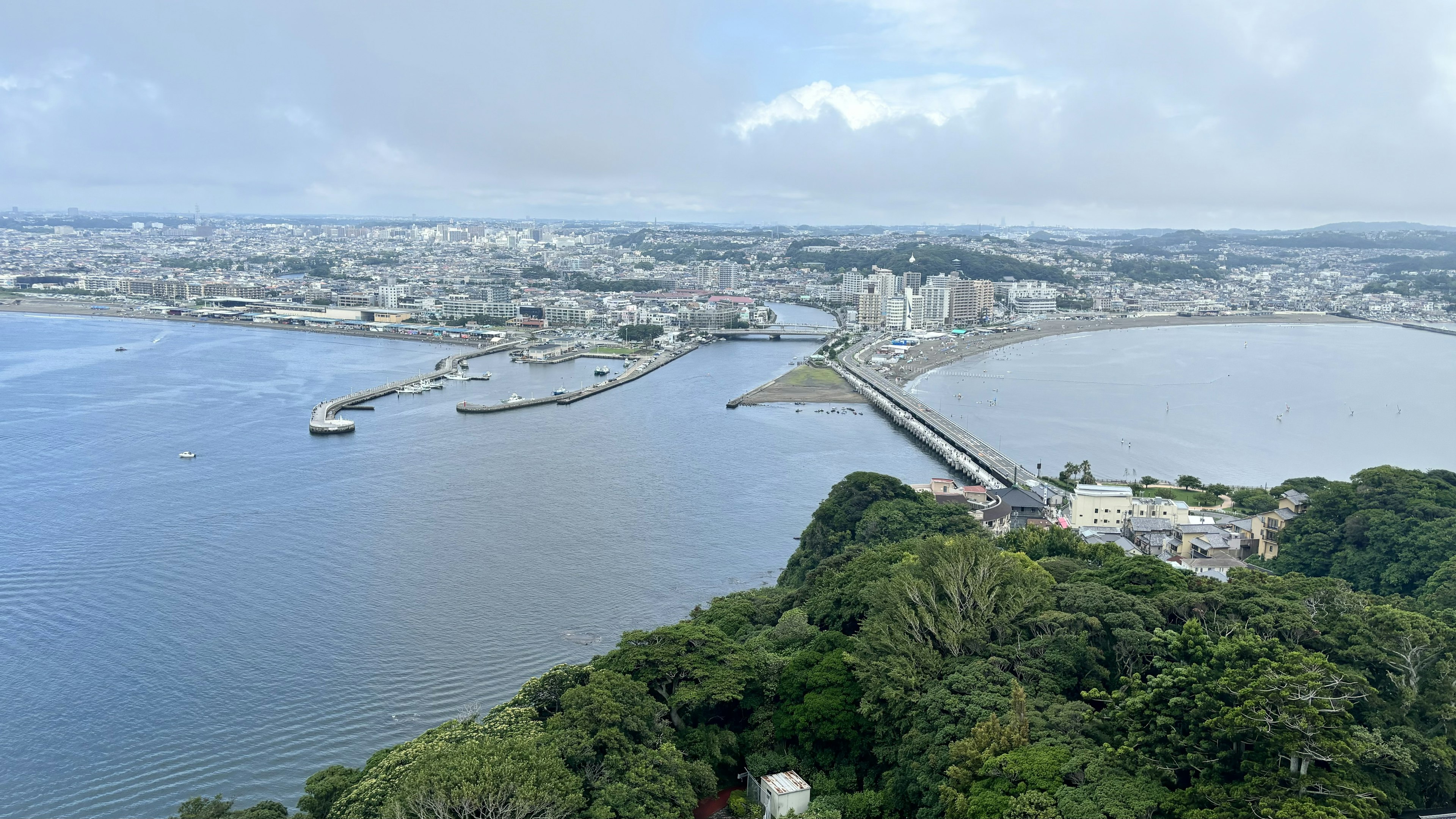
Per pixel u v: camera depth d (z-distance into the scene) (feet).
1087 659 463.42
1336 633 477.36
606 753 417.08
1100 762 383.86
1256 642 419.33
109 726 633.20
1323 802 347.77
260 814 414.41
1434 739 406.41
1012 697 425.69
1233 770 370.12
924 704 444.96
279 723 636.07
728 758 466.70
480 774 367.25
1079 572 601.21
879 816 425.69
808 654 506.07
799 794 437.17
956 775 390.42
